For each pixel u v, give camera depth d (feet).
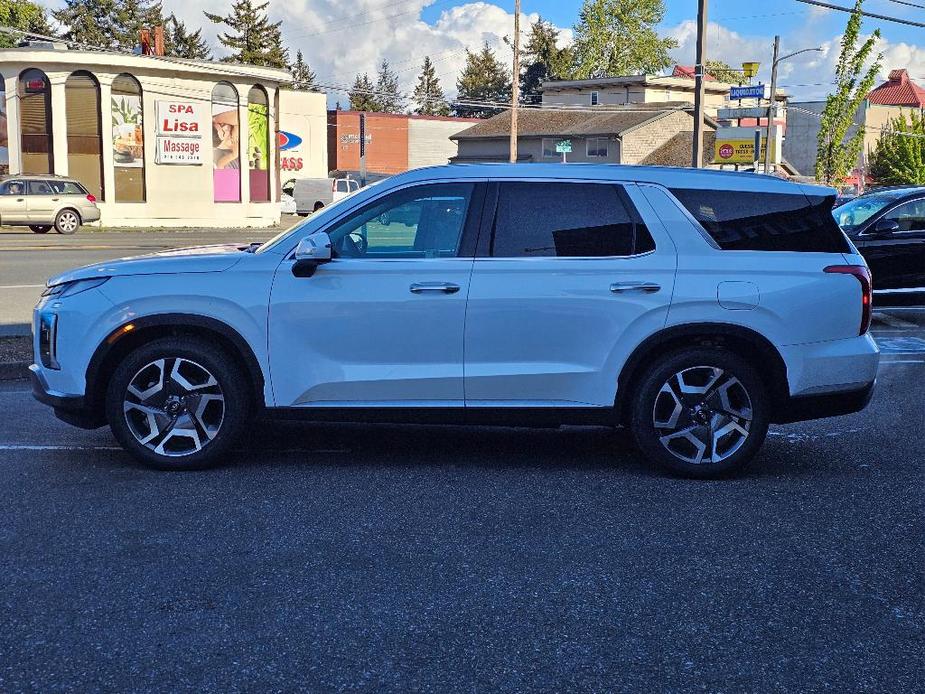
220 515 17.66
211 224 139.33
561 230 20.17
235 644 12.66
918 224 44.27
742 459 20.25
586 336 19.98
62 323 20.03
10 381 30.19
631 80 212.02
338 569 15.20
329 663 12.18
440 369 19.97
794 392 20.25
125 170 131.34
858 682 11.90
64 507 18.02
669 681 11.85
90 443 22.79
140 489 19.19
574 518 17.74
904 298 44.32
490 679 11.84
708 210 20.36
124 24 278.87
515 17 133.69
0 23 216.54
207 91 136.67
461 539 16.57
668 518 17.81
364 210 20.33
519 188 20.39
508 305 19.83
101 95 127.65
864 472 21.15
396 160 229.66
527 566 15.40
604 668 12.16
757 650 12.69
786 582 14.93
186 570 15.08
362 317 19.85
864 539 16.85
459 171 20.52
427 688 11.60
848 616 13.75
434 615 13.60
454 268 19.90
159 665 12.09
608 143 180.45
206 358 20.01
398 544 16.30
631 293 19.88
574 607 13.92
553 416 20.22
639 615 13.69
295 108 196.03
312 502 18.48
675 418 20.20
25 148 126.11
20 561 15.39
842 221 46.09
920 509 18.54
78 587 14.40
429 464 21.27
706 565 15.57
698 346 20.25
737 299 19.88
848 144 200.13
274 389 20.06
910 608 14.05
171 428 20.30
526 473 20.67
